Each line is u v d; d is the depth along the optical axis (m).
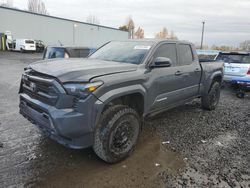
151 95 3.85
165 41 4.41
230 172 3.17
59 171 3.05
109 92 3.04
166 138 4.24
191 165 3.31
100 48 4.94
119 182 2.87
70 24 42.72
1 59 19.45
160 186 2.81
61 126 2.75
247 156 3.65
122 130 3.29
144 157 3.50
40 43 31.58
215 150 3.82
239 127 4.98
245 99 7.96
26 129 4.37
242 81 8.02
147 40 4.45
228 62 8.48
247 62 8.23
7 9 32.59
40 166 3.15
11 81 9.48
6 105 5.93
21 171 3.01
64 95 2.78
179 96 4.73
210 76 5.83
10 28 33.38
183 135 4.41
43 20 37.91
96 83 2.89
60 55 9.03
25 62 17.56
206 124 5.09
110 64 3.50
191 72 4.98
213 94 6.14
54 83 2.83
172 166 3.27
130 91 3.33
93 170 3.11
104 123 3.08
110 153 3.15
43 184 2.77
